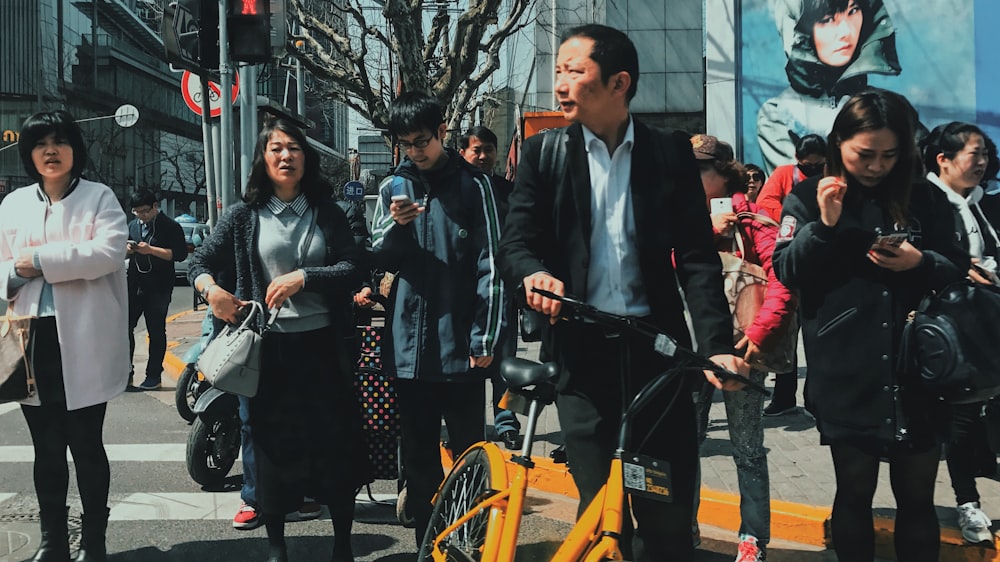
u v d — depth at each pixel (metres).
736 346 3.38
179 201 76.81
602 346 2.60
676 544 2.62
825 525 4.18
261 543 4.22
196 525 4.48
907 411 2.70
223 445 5.12
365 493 5.05
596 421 2.60
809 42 12.52
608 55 2.51
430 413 3.71
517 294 2.57
